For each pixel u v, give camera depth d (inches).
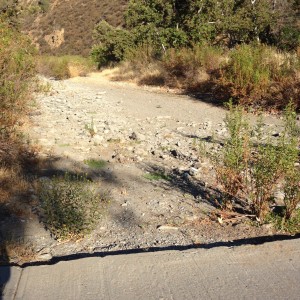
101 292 128.0
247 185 189.0
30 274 136.5
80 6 2310.5
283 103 406.9
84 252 153.2
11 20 346.0
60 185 185.3
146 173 234.1
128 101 492.7
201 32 701.9
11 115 278.2
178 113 420.5
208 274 136.4
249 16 773.3
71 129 328.8
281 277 134.7
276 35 770.8
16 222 173.2
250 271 137.9
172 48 672.4
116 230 168.9
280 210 179.2
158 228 169.5
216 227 171.0
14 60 292.2
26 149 256.2
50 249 154.9
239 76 450.0
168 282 132.5
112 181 221.0
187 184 217.5
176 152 268.8
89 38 2046.0
